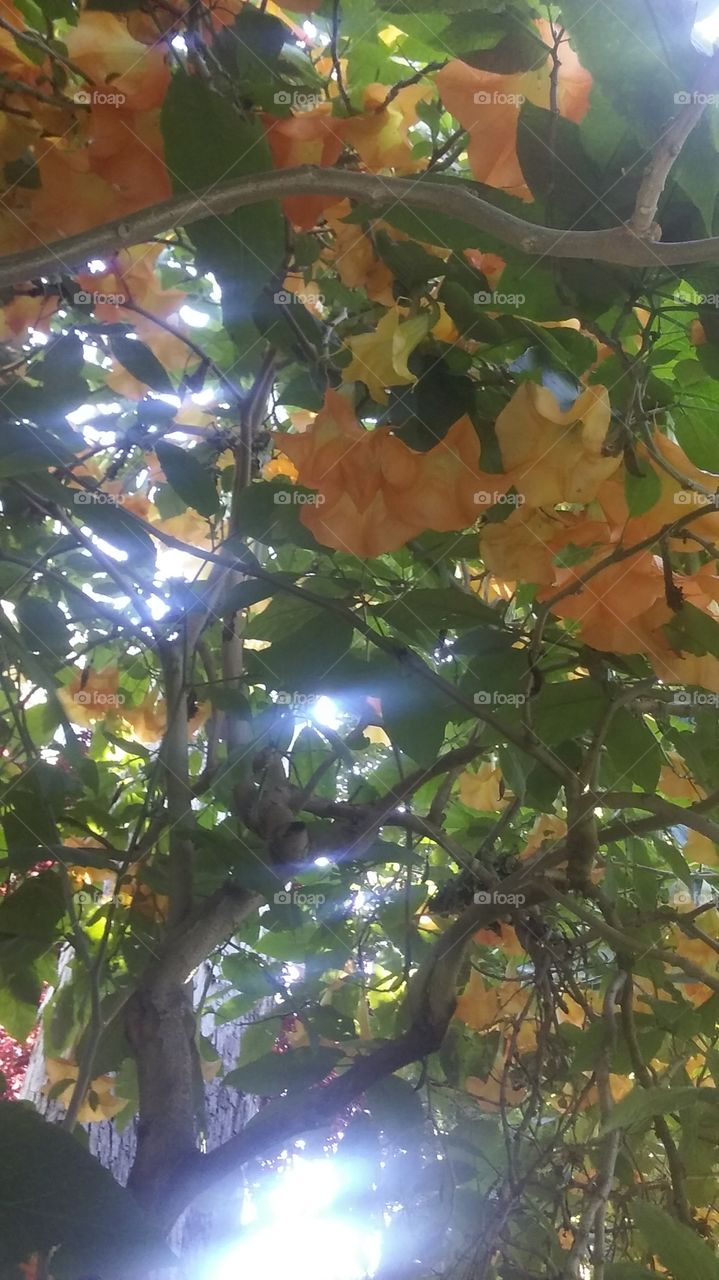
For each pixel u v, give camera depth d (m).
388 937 1.67
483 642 1.07
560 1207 1.08
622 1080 1.55
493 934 1.53
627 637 0.96
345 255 1.00
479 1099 1.35
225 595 1.26
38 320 1.23
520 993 1.62
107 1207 0.59
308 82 1.02
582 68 0.81
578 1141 1.26
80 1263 0.61
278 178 0.72
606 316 0.97
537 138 0.82
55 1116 1.84
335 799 1.74
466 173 1.12
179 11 0.91
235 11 0.97
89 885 1.62
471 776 1.60
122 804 1.78
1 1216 0.59
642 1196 1.12
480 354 0.95
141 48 0.87
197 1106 1.24
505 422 0.85
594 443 0.83
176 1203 1.08
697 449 0.96
